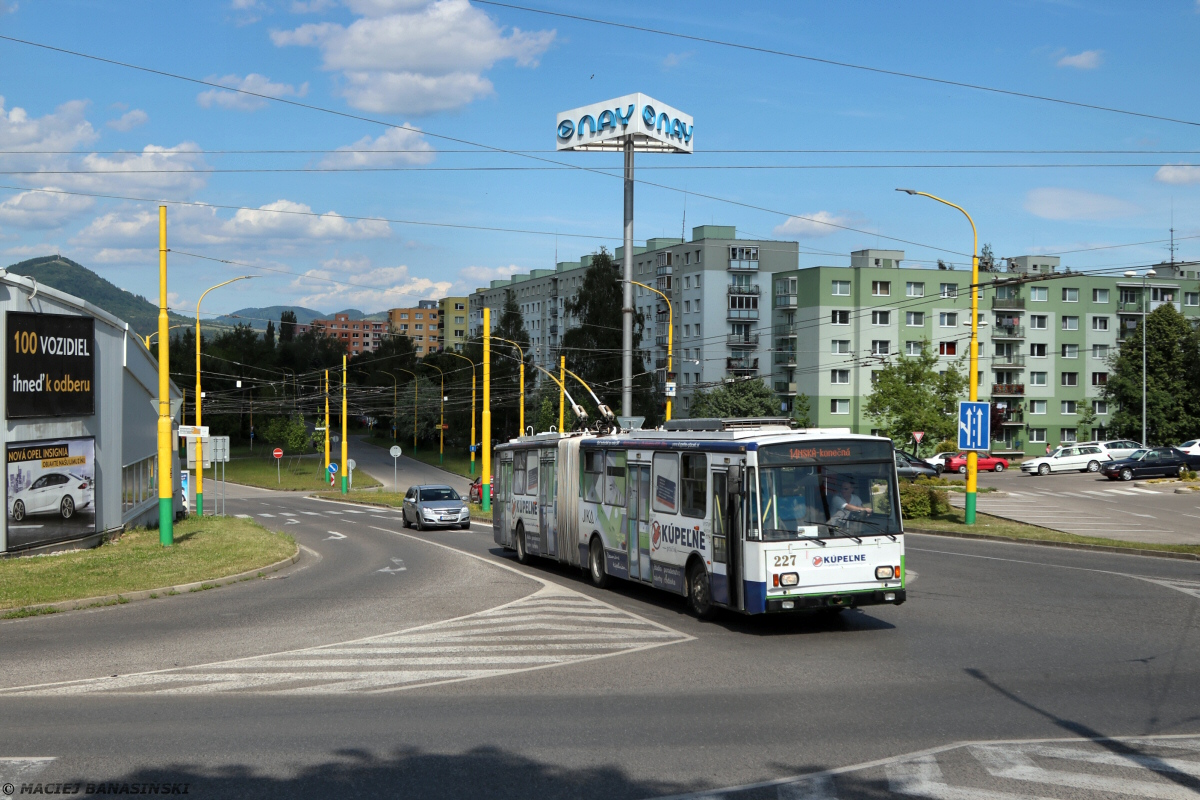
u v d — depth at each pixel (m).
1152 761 7.22
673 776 7.00
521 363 46.56
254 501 62.03
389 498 60.31
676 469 15.71
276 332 168.75
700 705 9.25
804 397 78.06
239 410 104.25
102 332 26.47
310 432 132.62
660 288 98.94
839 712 8.88
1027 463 59.88
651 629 13.94
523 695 9.82
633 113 45.44
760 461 13.40
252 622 14.93
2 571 19.44
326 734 8.31
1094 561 21.56
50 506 23.50
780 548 13.18
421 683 10.48
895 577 13.56
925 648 12.06
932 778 6.87
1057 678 10.16
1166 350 75.19
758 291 93.00
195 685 10.48
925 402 63.22
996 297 85.06
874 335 82.44
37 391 22.64
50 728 8.60
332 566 23.61
